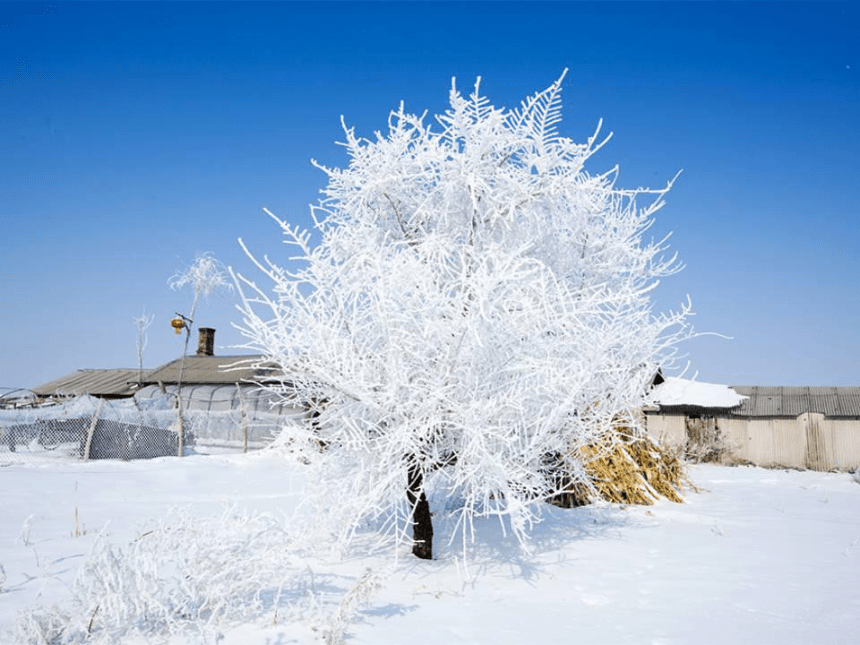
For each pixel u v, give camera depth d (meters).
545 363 5.37
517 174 6.57
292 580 4.58
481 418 5.03
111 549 3.69
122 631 3.50
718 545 6.54
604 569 5.51
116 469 12.18
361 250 5.79
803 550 6.34
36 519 7.09
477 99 6.54
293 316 5.36
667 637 3.76
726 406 24.56
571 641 3.69
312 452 5.63
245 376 25.75
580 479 6.38
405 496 5.83
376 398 5.27
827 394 26.53
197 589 3.82
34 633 3.21
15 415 16.06
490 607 4.38
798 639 3.73
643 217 6.94
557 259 6.78
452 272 6.17
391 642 3.58
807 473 21.67
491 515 7.52
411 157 6.72
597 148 6.52
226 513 4.38
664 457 11.05
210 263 20.25
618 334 6.45
